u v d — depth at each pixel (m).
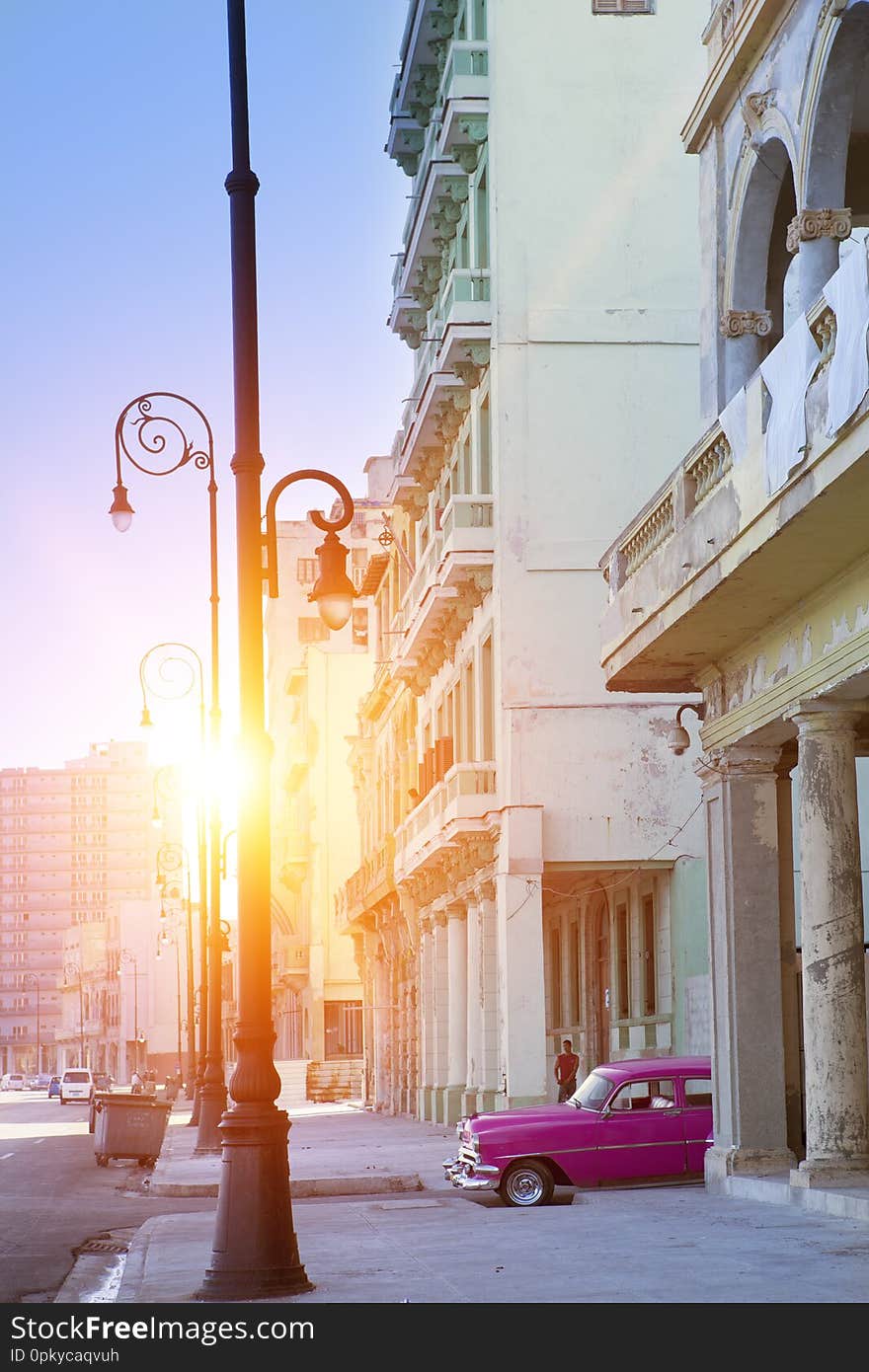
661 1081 23.56
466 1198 25.75
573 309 37.16
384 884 55.41
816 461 15.16
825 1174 18.73
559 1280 14.19
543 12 37.75
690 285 37.34
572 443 36.88
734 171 21.58
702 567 18.81
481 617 38.69
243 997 14.50
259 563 15.45
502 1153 22.89
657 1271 14.42
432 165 39.81
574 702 36.03
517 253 37.19
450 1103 45.59
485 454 38.62
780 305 21.80
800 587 18.56
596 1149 23.06
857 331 13.98
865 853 28.52
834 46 17.83
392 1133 44.25
